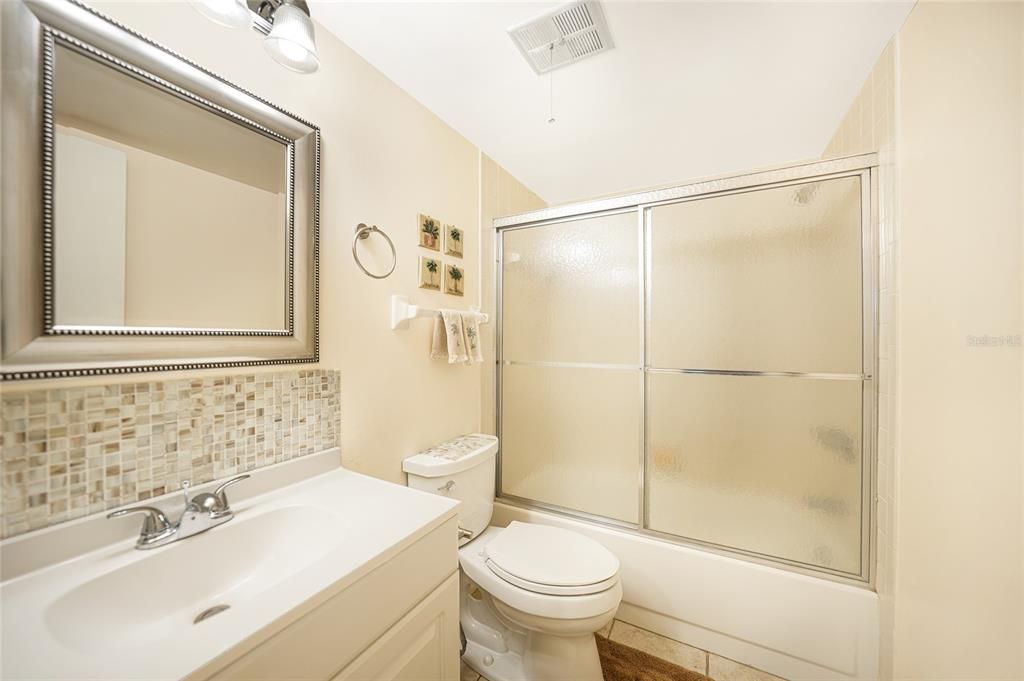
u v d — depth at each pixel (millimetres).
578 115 1743
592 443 1778
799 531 1397
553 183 2492
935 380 1060
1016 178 908
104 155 773
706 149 2051
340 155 1275
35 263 685
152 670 487
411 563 840
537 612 1168
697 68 1440
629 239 1707
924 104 1095
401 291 1516
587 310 1801
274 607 596
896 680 1139
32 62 680
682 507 1585
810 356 1390
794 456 1409
